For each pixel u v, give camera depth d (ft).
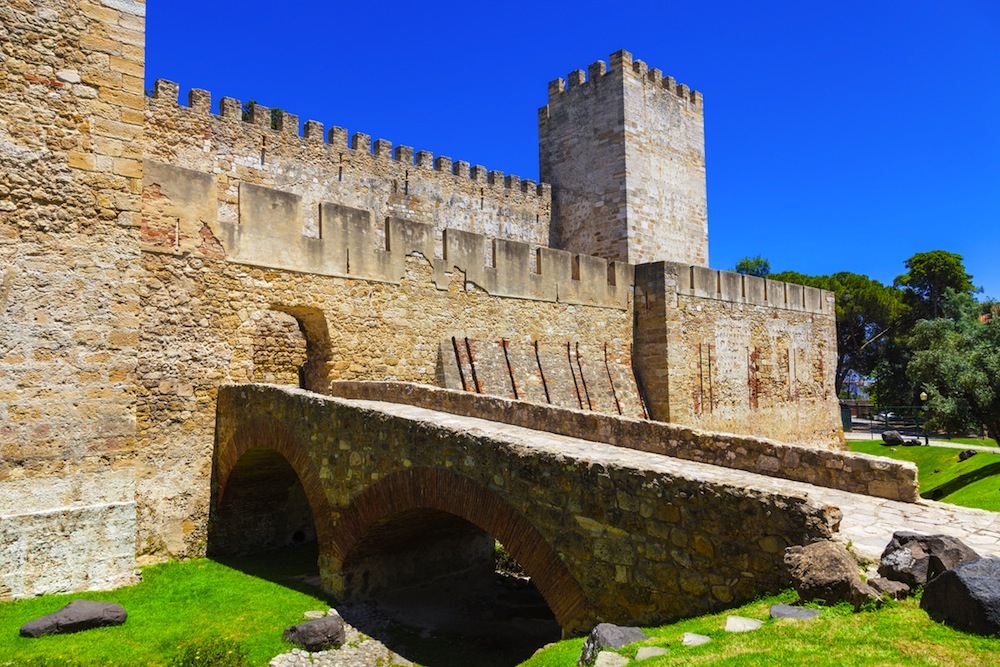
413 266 61.82
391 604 38.24
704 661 16.69
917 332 126.31
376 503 34.30
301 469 39.52
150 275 45.34
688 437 35.68
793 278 196.95
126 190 39.34
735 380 91.97
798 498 20.53
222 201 74.69
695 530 22.47
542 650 24.45
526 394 68.08
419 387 47.39
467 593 42.60
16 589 34.24
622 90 97.91
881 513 28.91
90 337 37.50
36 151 36.65
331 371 55.11
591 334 78.28
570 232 105.50
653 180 101.91
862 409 192.54
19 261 35.78
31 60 36.86
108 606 32.09
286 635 31.71
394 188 91.50
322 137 84.38
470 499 29.40
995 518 28.30
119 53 39.65
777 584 20.62
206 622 32.99
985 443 123.44
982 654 15.26
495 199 102.32
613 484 24.62
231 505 46.88
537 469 26.96
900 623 17.17
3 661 27.02
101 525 36.88
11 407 34.96
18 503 34.81
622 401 78.64
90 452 37.04
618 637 20.43
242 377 49.29
